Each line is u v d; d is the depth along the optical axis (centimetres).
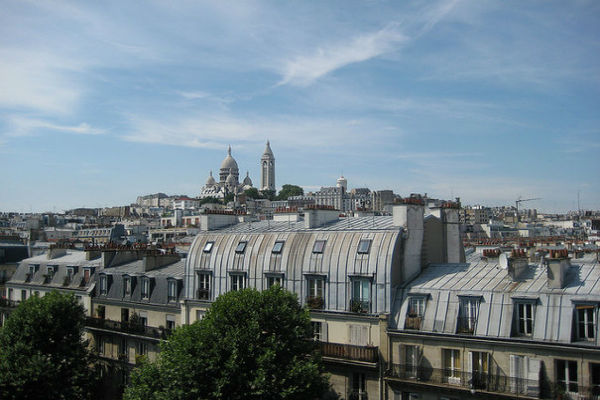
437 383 4672
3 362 6012
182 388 4706
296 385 4606
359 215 7575
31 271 9262
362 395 5091
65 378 6306
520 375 4356
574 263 4781
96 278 7938
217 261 6334
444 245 6059
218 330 4909
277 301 5091
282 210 7112
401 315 5016
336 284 5425
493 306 4594
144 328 6962
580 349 4097
